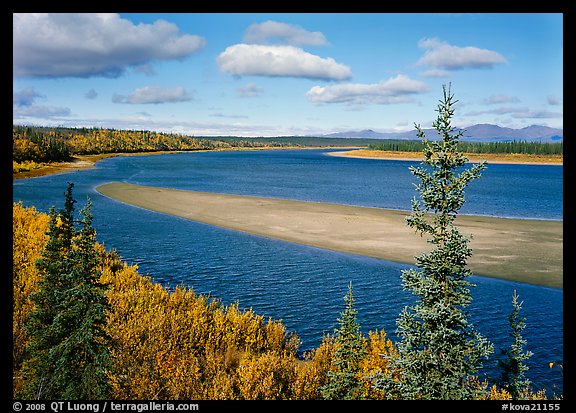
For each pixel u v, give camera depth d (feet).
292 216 185.68
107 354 43.09
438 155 36.42
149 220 174.50
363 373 48.32
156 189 274.98
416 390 36.94
